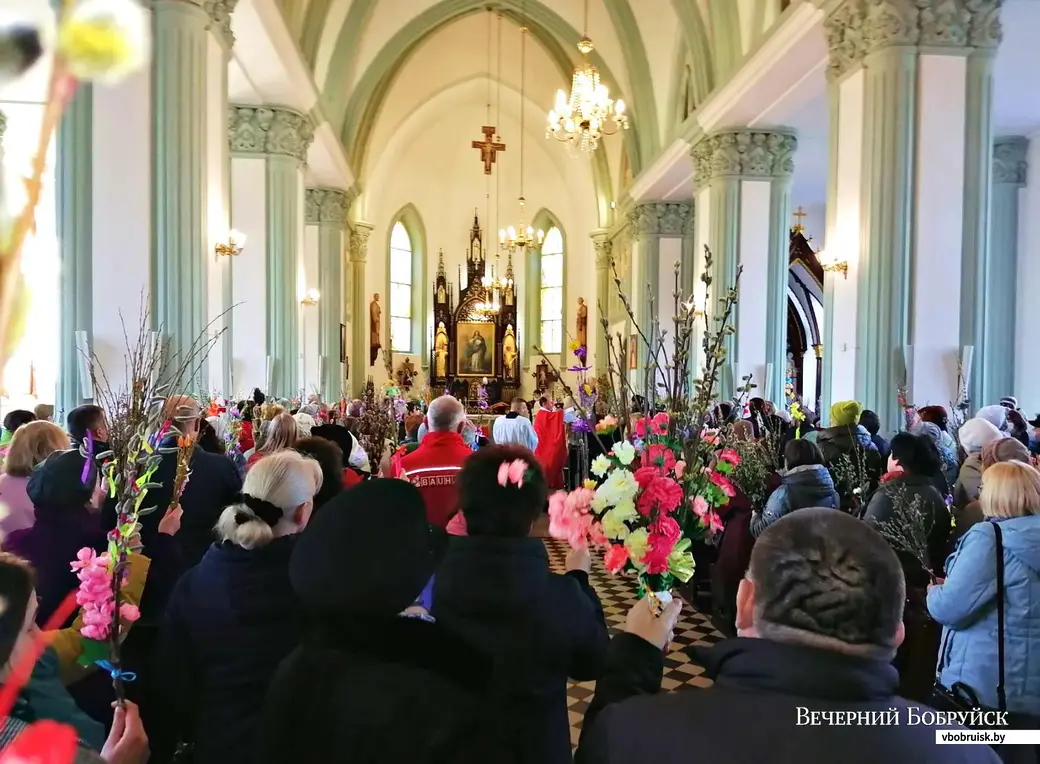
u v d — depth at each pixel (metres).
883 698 1.20
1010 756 2.37
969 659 2.49
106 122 6.65
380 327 23.06
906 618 3.24
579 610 1.81
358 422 7.50
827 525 1.32
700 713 1.21
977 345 7.18
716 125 11.89
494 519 1.77
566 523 1.95
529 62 20.66
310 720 1.30
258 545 1.97
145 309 6.39
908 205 7.13
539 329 25.12
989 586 2.42
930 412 5.95
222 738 1.91
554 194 24.61
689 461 2.07
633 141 17.06
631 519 1.90
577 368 3.05
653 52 15.27
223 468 3.21
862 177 7.41
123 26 0.52
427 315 24.64
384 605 1.32
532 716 1.70
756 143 11.86
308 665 1.34
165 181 6.68
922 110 7.17
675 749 1.18
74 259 6.58
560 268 24.62
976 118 7.17
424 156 24.05
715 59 11.76
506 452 1.85
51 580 2.43
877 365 7.14
